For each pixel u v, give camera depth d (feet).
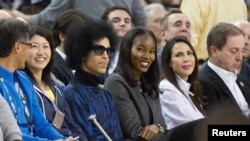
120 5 93.25
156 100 68.95
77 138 56.39
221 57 77.15
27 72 60.90
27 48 56.08
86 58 63.82
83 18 74.79
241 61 83.82
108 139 60.75
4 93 54.13
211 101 74.49
